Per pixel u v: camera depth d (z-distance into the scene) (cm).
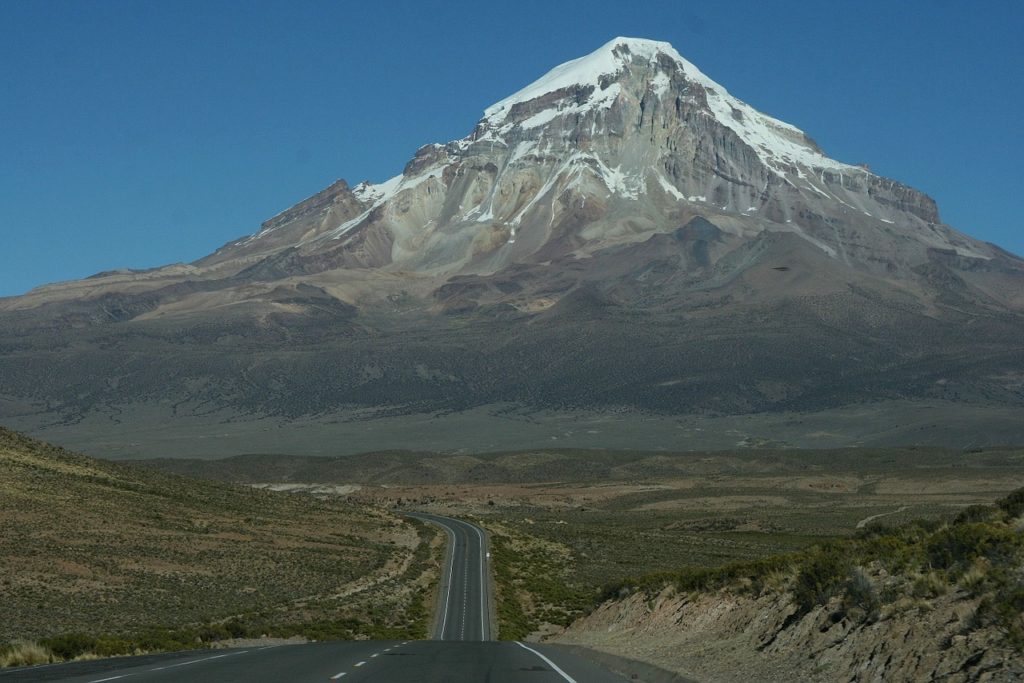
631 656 3988
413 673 3547
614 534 15725
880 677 2486
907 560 2980
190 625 7281
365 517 15675
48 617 7094
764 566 4441
